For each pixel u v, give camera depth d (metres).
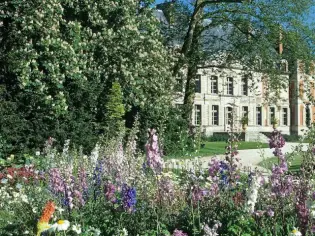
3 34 19.69
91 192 6.67
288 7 27.53
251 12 28.23
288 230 5.21
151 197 6.36
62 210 5.85
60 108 18.31
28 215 6.15
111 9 21.97
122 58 21.98
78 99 19.56
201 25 30.94
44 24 19.53
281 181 5.28
